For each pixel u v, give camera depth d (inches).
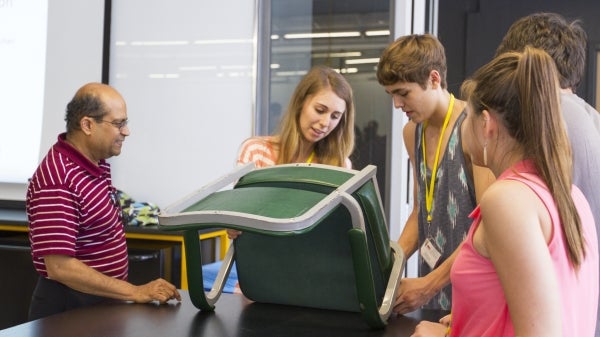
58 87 179.2
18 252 145.9
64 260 87.8
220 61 171.9
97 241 93.9
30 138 181.0
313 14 173.2
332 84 100.0
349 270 70.0
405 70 77.8
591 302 50.0
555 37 66.2
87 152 94.8
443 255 82.5
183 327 66.5
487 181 73.7
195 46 173.0
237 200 65.6
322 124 99.2
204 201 68.2
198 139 173.6
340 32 171.9
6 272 146.6
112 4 176.9
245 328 66.3
